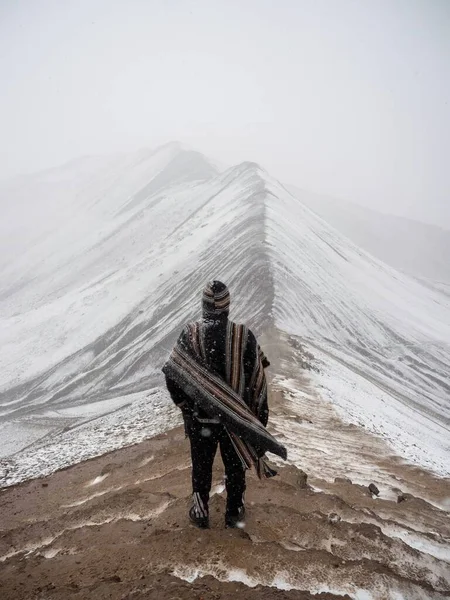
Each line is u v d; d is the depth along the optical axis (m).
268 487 4.23
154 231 71.62
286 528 3.35
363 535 3.32
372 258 67.62
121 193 101.88
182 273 48.09
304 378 17.53
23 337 47.66
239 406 2.97
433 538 3.68
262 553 2.88
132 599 2.37
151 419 11.35
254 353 3.08
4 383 37.78
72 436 12.74
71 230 91.62
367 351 35.78
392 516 4.27
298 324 35.09
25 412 30.94
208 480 3.22
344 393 17.55
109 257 70.31
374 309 45.09
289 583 2.67
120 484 5.53
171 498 4.03
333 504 3.92
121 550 3.06
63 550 3.31
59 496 5.75
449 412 27.75
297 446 7.18
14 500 5.95
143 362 35.22
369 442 9.41
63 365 38.66
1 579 2.91
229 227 55.53
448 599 2.67
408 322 45.03
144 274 52.75
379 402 20.39
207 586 2.50
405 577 2.86
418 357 36.97
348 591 2.63
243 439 2.97
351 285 48.91
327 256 53.56
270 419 9.23
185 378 3.01
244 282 39.84
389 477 6.24
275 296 37.03
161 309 42.72
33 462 8.75
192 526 3.29
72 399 32.34
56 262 77.12
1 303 67.94
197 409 3.06
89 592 2.51
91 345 40.72
